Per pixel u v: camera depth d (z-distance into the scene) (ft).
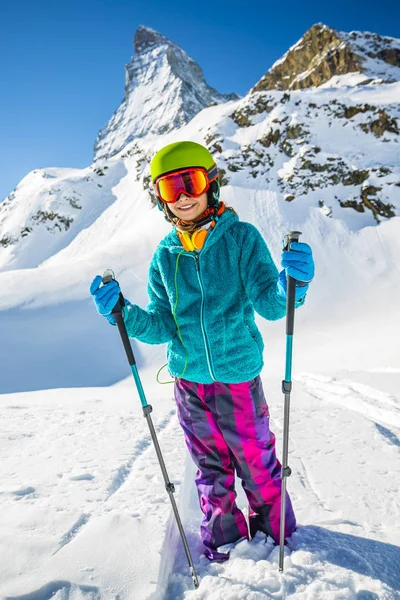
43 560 6.10
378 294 129.49
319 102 218.18
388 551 6.35
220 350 6.43
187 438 6.97
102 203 261.85
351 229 160.04
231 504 6.80
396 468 9.81
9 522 7.20
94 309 126.93
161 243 7.00
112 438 12.39
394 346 72.28
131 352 6.33
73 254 229.86
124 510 7.55
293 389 19.83
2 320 121.39
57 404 19.13
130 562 6.00
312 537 6.76
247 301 6.69
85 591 5.57
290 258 5.47
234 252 6.50
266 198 181.98
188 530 7.43
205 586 5.77
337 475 9.53
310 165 187.32
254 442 6.56
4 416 15.66
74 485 8.96
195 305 6.60
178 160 6.21
